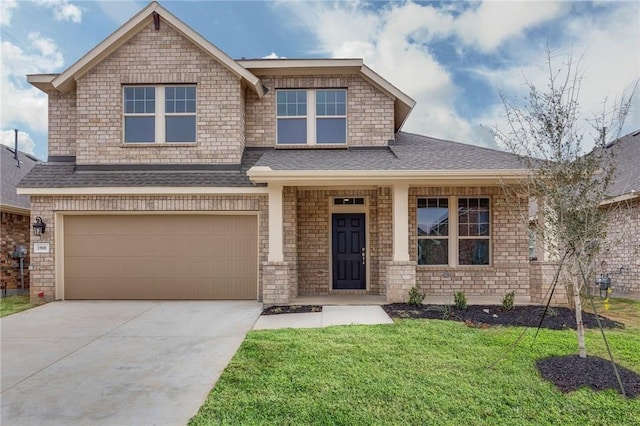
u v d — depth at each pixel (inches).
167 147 423.5
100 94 424.2
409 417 157.6
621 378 185.8
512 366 205.0
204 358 230.7
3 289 494.9
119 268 413.4
